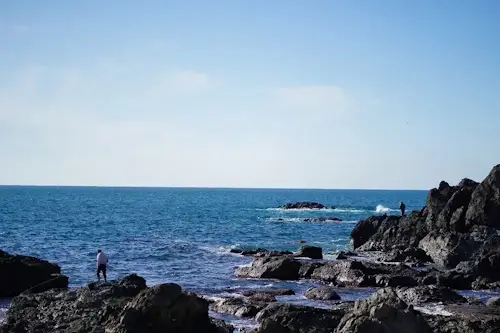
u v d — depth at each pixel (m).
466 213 54.81
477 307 29.14
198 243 70.31
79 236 76.81
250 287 38.91
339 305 31.55
